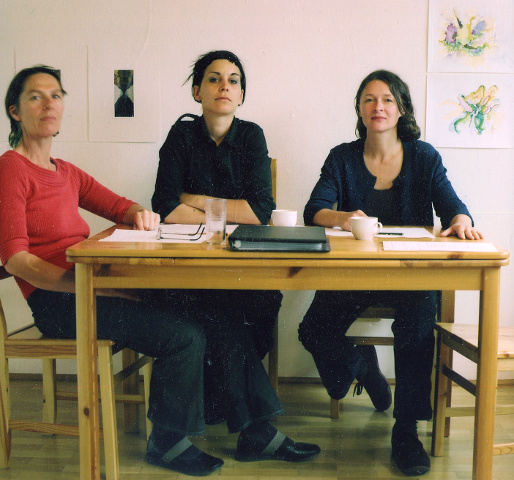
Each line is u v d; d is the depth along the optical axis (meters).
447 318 1.91
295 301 2.52
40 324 1.68
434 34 2.36
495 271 1.43
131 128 2.43
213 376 1.86
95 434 1.55
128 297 1.66
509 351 1.54
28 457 1.84
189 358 1.66
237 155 2.19
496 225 2.44
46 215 1.74
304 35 2.38
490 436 1.50
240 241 1.39
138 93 2.42
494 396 1.49
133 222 1.97
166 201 2.13
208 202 1.47
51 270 1.58
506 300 2.48
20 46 2.40
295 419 2.14
